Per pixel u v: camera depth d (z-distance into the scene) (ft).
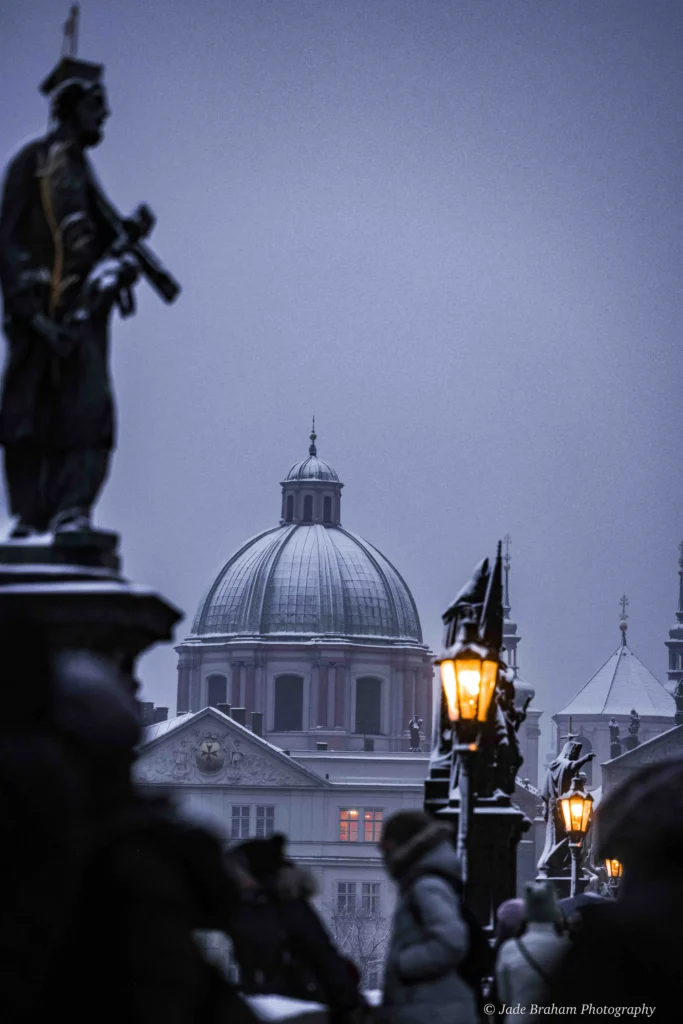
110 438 69.72
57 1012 33.24
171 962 33.73
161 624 68.33
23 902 32.48
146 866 34.24
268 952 67.77
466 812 120.06
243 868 68.69
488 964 73.77
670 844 31.35
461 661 119.96
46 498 69.77
